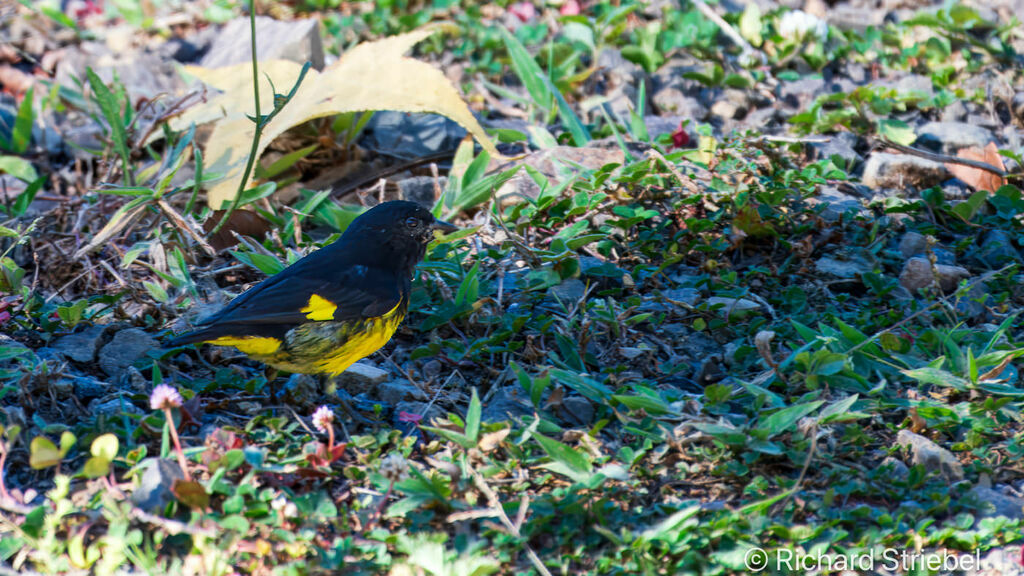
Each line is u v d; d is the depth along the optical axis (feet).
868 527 23.65
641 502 24.72
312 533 22.71
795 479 25.13
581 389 27.96
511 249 36.45
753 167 40.22
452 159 45.03
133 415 26.61
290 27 49.49
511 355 31.73
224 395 29.63
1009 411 27.66
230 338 26.04
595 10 59.82
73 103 50.26
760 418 26.94
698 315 33.73
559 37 55.42
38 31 59.47
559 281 34.47
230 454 23.79
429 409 28.94
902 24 55.77
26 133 46.88
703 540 22.79
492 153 38.73
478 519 23.80
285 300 26.78
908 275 35.24
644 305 34.27
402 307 29.09
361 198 40.52
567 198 38.81
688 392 30.35
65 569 21.85
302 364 27.58
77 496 23.86
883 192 41.24
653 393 27.78
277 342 26.71
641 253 36.88
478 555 22.50
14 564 22.26
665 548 22.56
